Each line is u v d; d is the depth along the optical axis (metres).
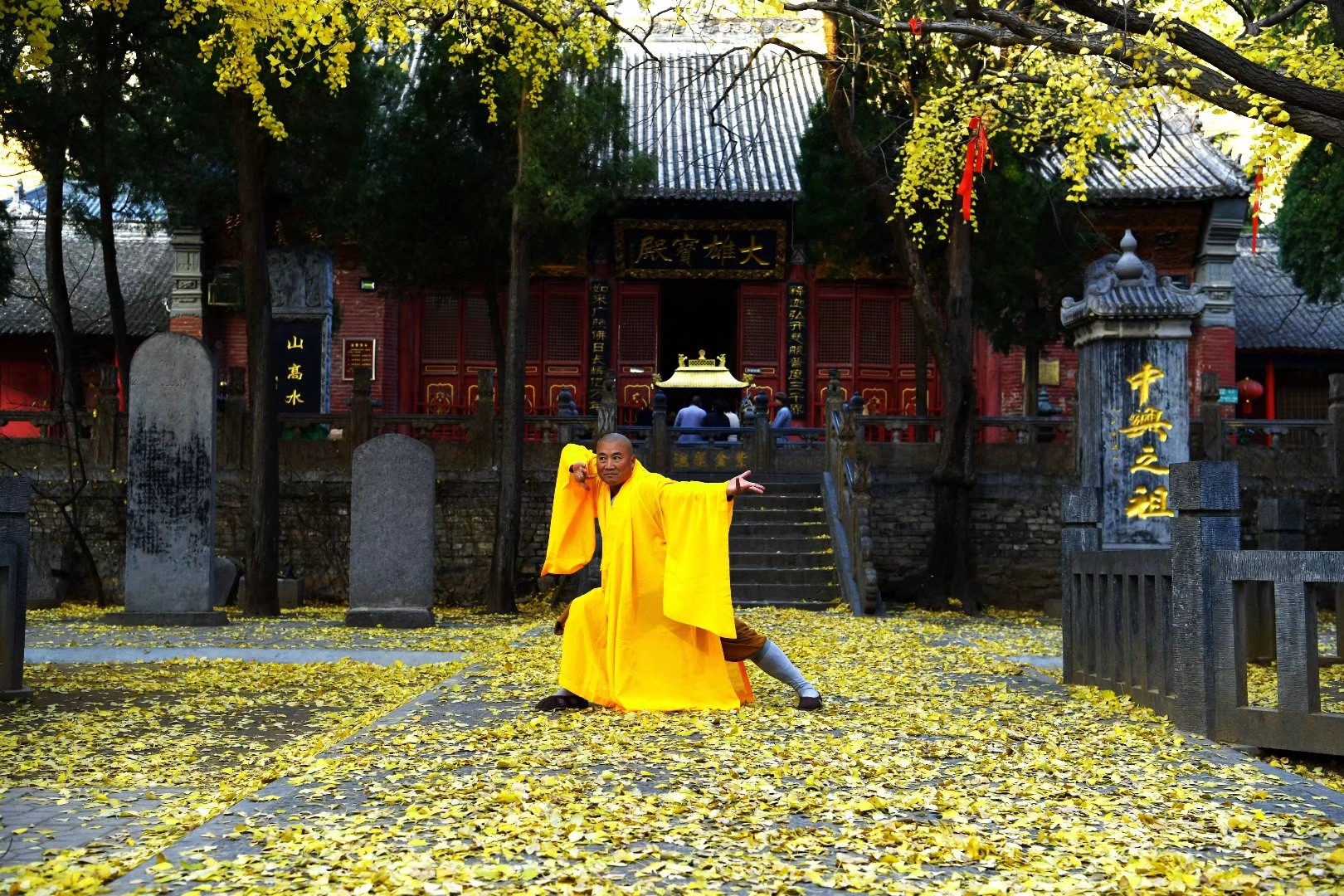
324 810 5.13
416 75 28.92
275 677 10.84
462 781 5.66
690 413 25.53
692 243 32.03
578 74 20.34
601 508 8.10
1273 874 4.21
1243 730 7.02
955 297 21.30
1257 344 34.06
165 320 32.62
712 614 7.68
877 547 22.39
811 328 32.81
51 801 5.77
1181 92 11.30
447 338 32.69
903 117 21.08
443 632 15.69
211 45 13.48
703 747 6.54
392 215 23.59
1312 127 10.56
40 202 36.59
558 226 22.06
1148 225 31.47
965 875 4.19
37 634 14.86
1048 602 20.33
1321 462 22.23
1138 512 13.69
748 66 14.25
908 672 10.46
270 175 21.67
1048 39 10.91
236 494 22.47
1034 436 22.47
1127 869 4.25
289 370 31.41
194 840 4.64
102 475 22.33
